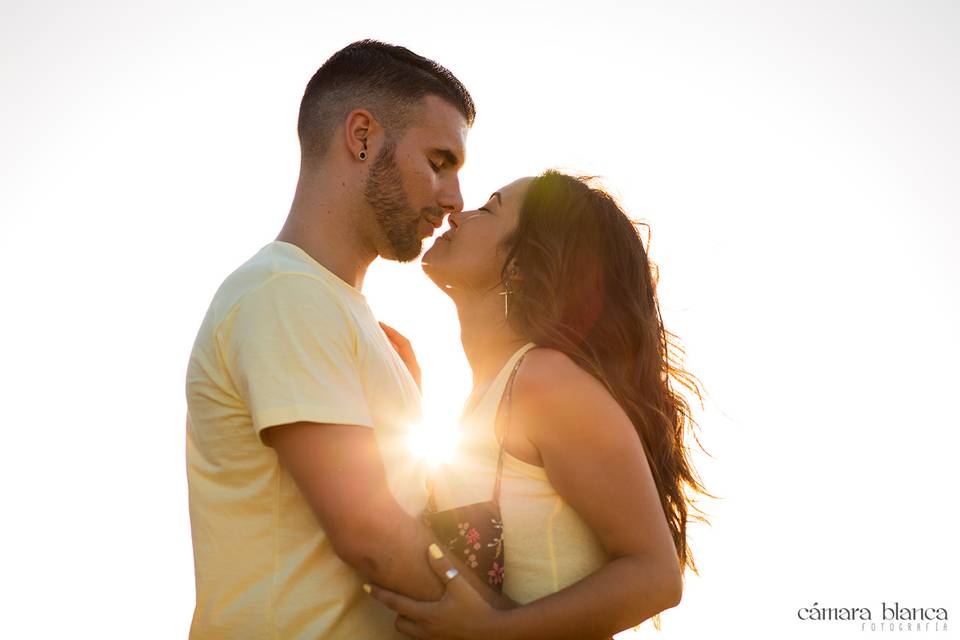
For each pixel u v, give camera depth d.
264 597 2.08
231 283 2.15
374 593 2.02
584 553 2.14
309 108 2.43
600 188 2.53
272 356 1.98
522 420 2.16
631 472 2.09
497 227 2.47
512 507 2.15
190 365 2.22
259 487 2.10
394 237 2.41
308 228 2.33
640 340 2.40
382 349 2.22
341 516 1.93
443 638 1.98
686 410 2.67
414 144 2.39
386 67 2.39
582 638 2.02
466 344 2.55
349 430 1.98
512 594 2.14
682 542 2.47
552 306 2.31
